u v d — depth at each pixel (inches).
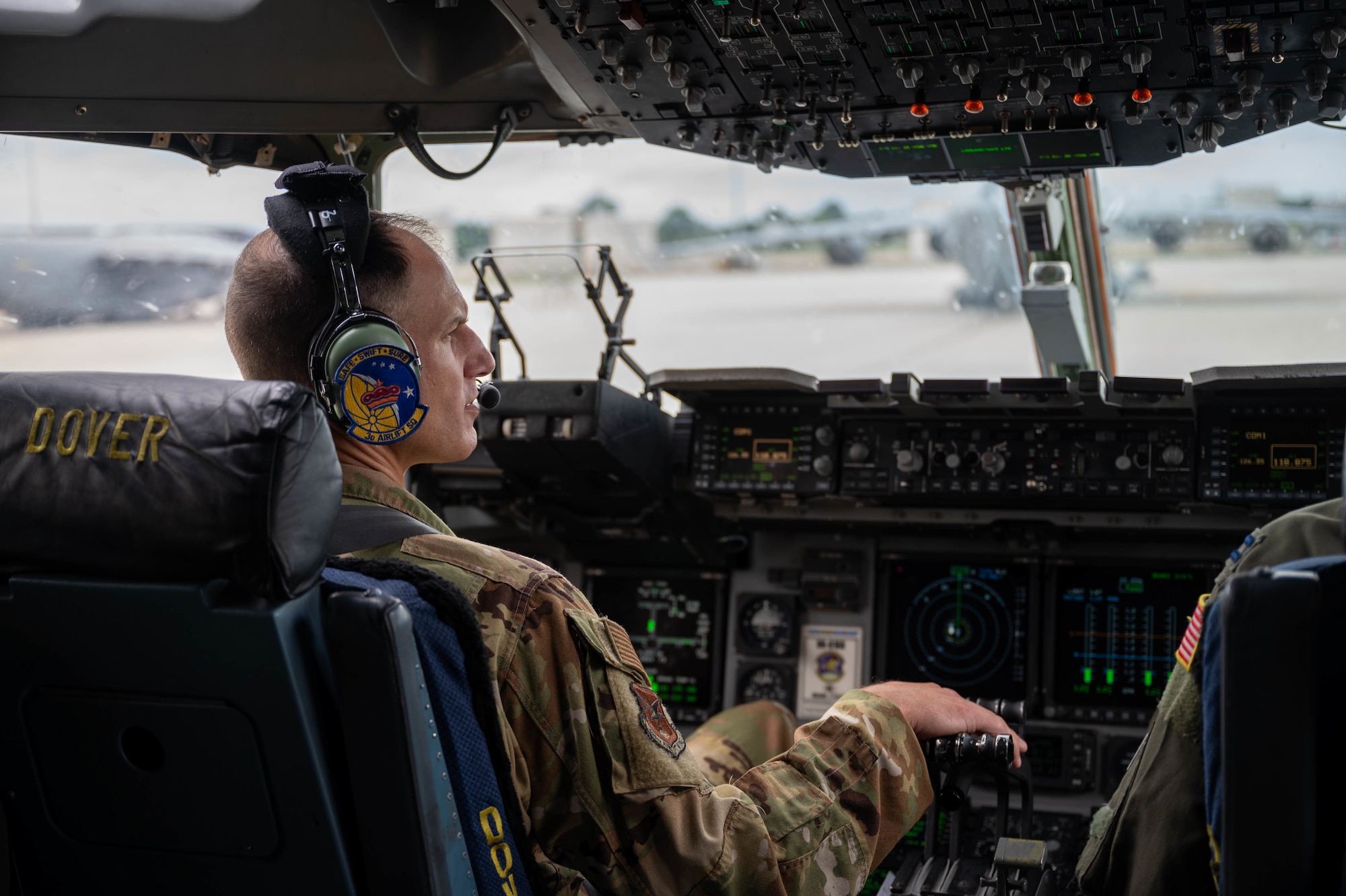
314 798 39.6
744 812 47.7
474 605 46.6
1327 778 37.9
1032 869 80.0
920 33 74.2
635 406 125.7
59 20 92.7
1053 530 127.2
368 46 94.5
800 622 137.5
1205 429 113.6
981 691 130.4
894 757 53.4
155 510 37.5
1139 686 126.0
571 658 46.8
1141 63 73.5
